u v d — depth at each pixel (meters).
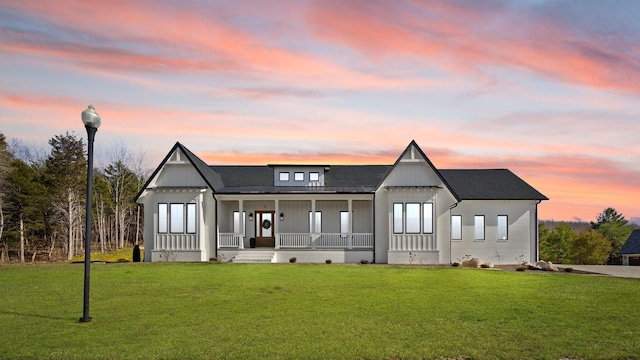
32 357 9.66
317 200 32.44
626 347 10.48
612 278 21.55
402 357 9.79
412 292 17.17
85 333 11.41
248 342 10.69
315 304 14.95
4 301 15.32
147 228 29.83
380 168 35.00
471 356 9.84
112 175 67.12
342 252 29.66
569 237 64.19
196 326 12.11
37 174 52.34
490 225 32.03
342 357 9.73
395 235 28.72
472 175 34.84
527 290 17.80
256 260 29.45
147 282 19.25
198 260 29.12
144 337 11.07
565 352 10.13
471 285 18.88
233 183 33.09
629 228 75.94
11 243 50.06
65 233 54.94
